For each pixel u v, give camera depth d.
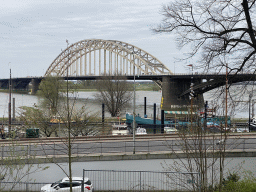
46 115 53.75
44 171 24.98
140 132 60.16
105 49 172.25
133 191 19.36
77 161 26.98
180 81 121.31
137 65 155.75
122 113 98.12
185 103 120.25
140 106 138.50
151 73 146.00
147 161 27.28
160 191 18.64
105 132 57.31
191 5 14.93
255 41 14.05
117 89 93.31
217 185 16.61
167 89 121.69
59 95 54.88
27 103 136.00
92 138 38.19
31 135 41.25
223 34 14.86
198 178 15.02
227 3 14.10
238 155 27.30
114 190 20.33
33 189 21.11
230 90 15.38
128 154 27.81
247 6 13.73
